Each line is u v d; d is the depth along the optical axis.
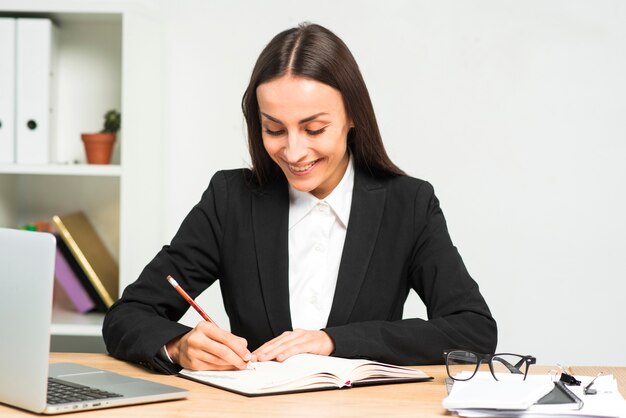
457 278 1.68
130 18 2.57
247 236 1.74
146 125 2.66
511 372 1.37
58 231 2.78
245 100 1.69
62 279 2.63
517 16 2.71
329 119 1.54
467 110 2.73
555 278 2.73
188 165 2.80
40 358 1.12
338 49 1.57
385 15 2.74
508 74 2.72
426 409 1.19
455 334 1.56
